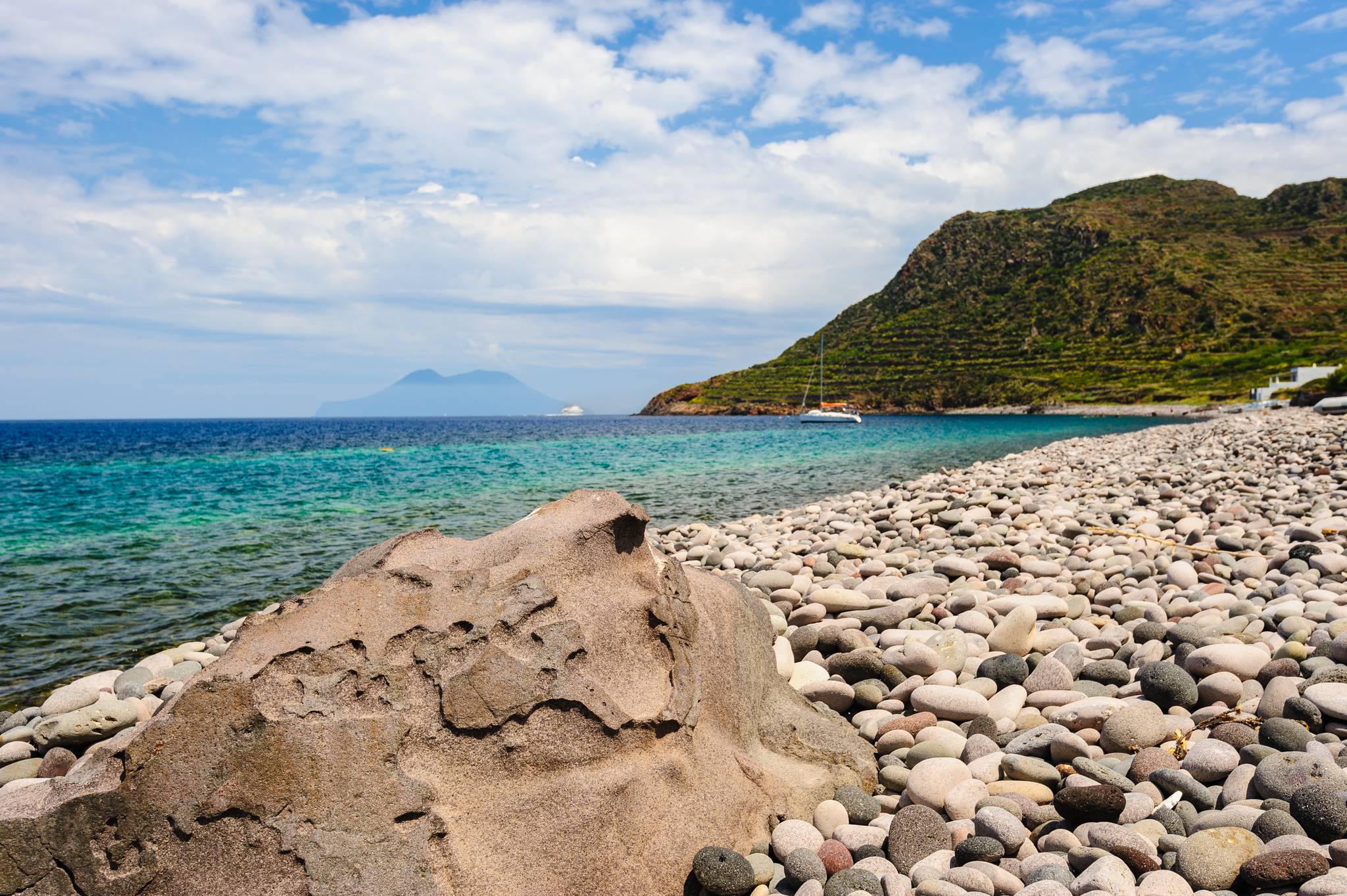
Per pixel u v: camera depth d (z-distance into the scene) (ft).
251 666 9.90
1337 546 25.08
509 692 10.75
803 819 13.05
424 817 9.73
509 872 9.88
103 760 9.36
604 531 12.78
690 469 92.94
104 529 53.78
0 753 16.76
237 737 9.47
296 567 39.86
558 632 11.33
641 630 12.41
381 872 9.28
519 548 12.47
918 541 36.58
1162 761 13.21
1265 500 40.50
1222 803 12.35
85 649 27.12
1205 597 22.02
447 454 137.18
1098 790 12.19
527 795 10.41
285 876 9.18
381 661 10.55
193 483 87.97
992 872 10.92
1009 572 27.89
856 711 17.62
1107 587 25.46
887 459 106.83
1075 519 38.73
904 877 11.07
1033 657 18.69
